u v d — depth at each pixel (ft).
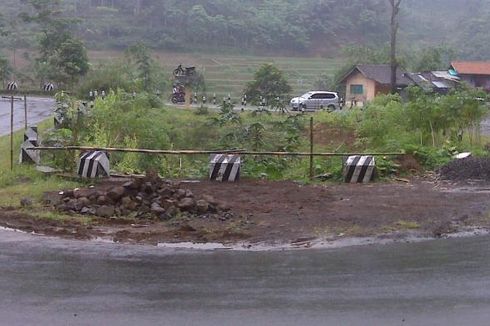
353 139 73.92
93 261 26.43
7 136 72.69
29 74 201.98
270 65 159.74
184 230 32.14
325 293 22.02
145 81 139.33
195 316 19.79
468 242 29.81
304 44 265.75
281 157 53.72
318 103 155.02
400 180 48.14
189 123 80.12
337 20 281.13
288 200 39.47
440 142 61.41
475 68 193.67
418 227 32.60
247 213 35.83
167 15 261.03
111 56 228.43
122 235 31.35
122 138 55.21
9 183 44.93
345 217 34.60
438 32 314.14
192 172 51.11
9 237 30.73
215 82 211.00
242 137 66.74
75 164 49.16
